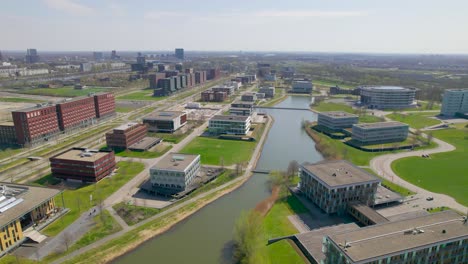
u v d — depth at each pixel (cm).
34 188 13200
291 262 9944
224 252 10819
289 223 12288
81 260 10162
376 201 13438
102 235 11469
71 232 11588
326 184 12694
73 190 14962
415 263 8606
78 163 15675
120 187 15375
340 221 12475
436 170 17512
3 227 10288
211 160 19212
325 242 9262
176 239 11600
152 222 12419
